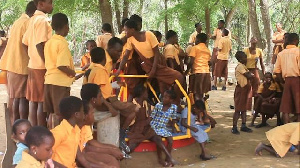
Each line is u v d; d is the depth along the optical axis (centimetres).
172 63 769
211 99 1168
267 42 1456
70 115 451
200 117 723
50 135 388
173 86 698
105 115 552
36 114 573
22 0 1397
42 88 557
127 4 1547
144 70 682
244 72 784
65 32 541
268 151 639
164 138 646
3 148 700
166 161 620
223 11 2341
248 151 679
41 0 553
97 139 555
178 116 697
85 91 532
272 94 825
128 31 648
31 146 386
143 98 637
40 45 535
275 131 622
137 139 620
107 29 928
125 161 629
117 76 666
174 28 2712
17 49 584
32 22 550
